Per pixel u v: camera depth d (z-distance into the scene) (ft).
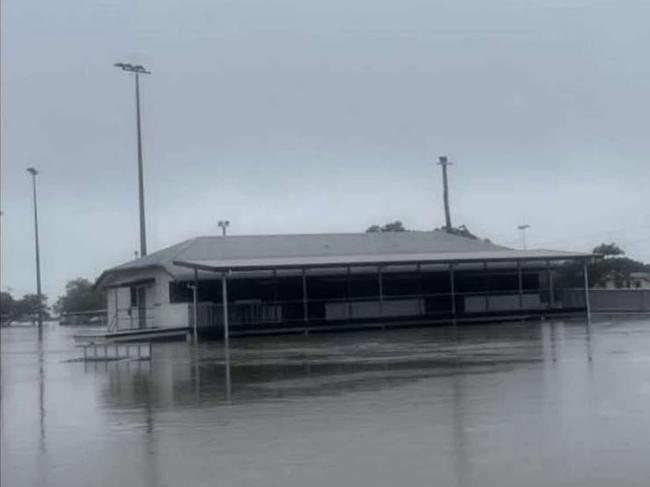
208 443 35.99
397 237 165.07
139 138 173.37
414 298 141.08
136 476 30.71
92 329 217.77
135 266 148.87
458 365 63.36
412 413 40.65
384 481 27.63
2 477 31.83
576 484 26.03
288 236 161.48
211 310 129.39
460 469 28.58
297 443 34.73
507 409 40.32
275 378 61.36
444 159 204.23
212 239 155.74
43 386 65.41
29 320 308.19
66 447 37.47
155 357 92.99
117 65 169.48
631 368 55.98
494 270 148.56
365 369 64.23
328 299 137.39
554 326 118.52
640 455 29.43
